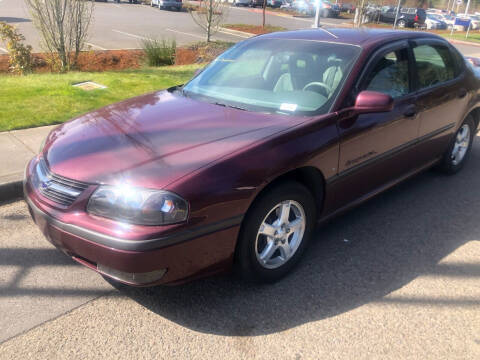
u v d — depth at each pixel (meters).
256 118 3.25
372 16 22.98
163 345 2.62
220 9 22.83
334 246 3.72
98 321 2.80
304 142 3.06
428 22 37.31
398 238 3.88
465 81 4.89
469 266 3.49
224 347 2.62
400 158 4.07
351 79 3.49
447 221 4.21
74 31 10.99
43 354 2.53
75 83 8.33
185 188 2.52
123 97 7.46
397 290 3.18
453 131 4.87
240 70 3.98
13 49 10.29
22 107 6.60
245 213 2.78
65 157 2.87
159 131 3.06
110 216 2.54
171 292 3.08
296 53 3.87
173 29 22.64
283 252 3.19
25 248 3.56
